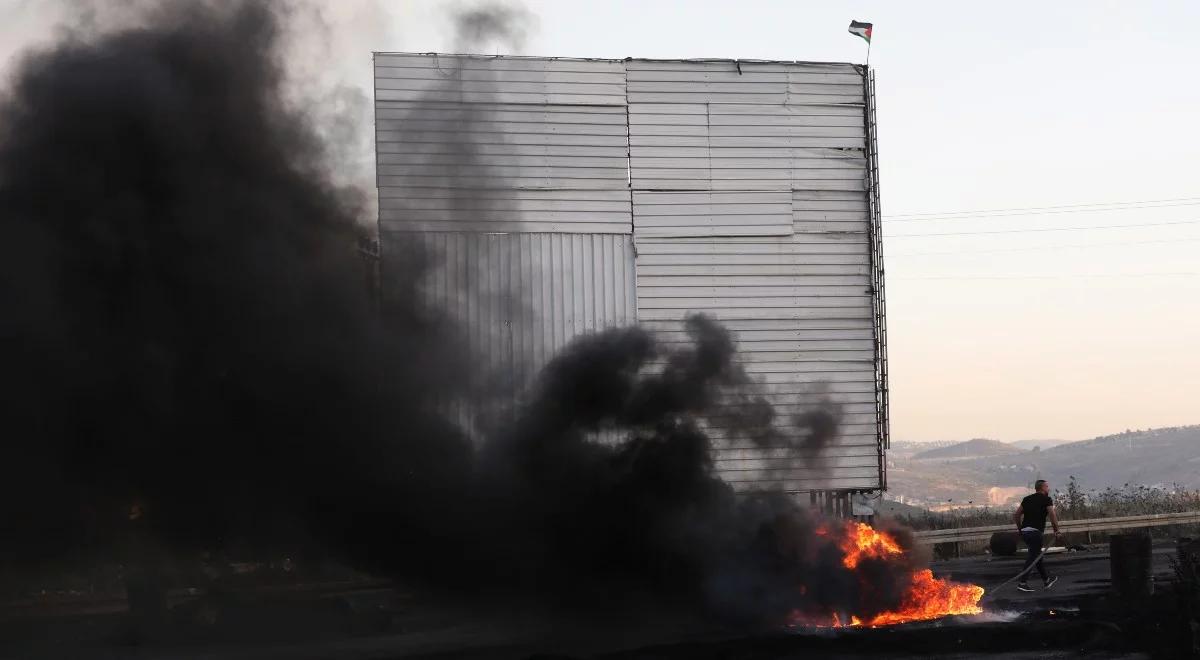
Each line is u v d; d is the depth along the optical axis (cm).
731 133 2420
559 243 2323
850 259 2462
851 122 2483
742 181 2419
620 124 2369
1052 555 2938
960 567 2548
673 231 2377
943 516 4341
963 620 1530
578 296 2323
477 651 1430
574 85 2353
